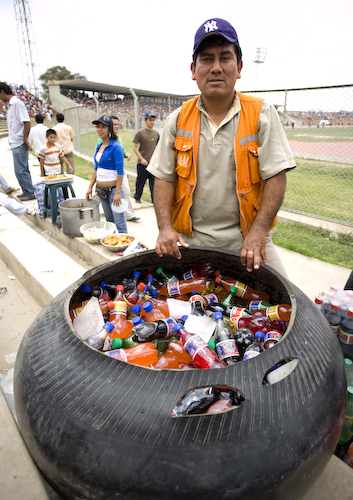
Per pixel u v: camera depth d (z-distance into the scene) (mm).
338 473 1499
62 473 1059
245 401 1035
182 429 986
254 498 979
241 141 1790
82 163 13070
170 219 2010
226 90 1697
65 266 3391
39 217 5586
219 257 1988
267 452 987
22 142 6465
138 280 2113
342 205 6898
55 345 1304
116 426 1013
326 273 4066
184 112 1904
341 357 1401
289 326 1278
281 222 6078
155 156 2037
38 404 1164
